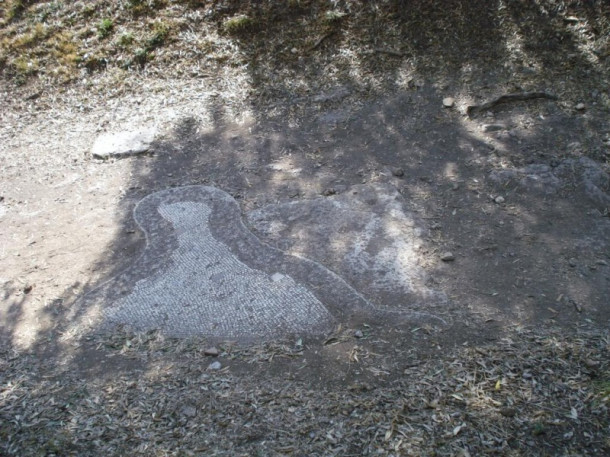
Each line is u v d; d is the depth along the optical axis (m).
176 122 5.70
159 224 4.41
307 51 6.20
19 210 4.80
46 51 6.74
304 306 3.53
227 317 3.50
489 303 3.44
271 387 2.98
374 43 6.12
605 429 2.58
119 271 3.98
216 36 6.52
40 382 3.16
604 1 5.79
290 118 5.57
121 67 6.45
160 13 6.78
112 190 4.92
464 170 4.66
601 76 5.36
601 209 4.10
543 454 2.50
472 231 4.04
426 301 3.50
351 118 5.45
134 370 3.18
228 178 4.91
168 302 3.66
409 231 4.09
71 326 3.57
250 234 4.21
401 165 4.82
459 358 3.05
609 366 2.90
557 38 5.74
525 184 4.39
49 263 4.14
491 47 5.84
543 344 3.09
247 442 2.69
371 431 2.69
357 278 3.71
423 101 5.50
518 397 2.78
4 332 3.58
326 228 4.19
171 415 2.86
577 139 4.79
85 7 7.00
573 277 3.56
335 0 6.44
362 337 3.27
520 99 5.31
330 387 2.96
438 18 6.11
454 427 2.66
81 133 5.77
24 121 6.09
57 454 2.69
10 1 7.30
